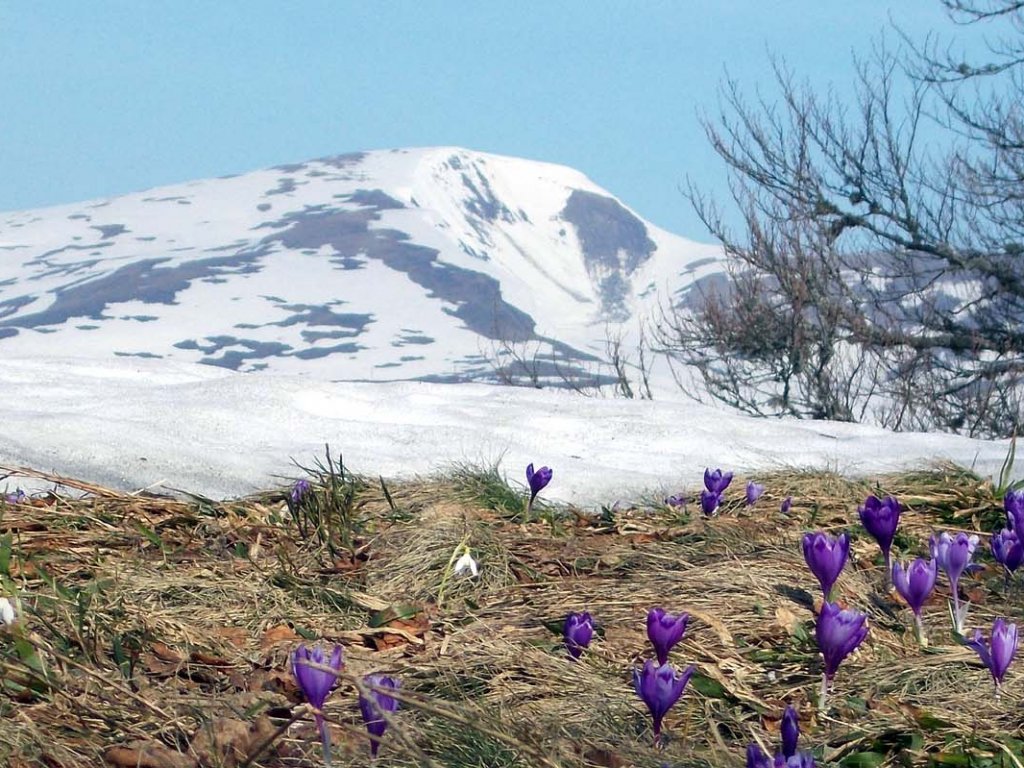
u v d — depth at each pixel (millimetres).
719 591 6941
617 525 9328
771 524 9234
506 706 4852
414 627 6406
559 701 5051
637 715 4918
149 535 7922
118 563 7176
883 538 6406
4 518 8164
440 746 4320
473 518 8766
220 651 5746
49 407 12906
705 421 14766
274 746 4352
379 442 12344
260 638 6109
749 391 31844
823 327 31156
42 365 16688
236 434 12117
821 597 6773
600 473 11391
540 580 7582
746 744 4641
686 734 4695
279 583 7043
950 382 32656
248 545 8102
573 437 13562
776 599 6734
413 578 7379
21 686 4832
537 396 16250
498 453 11969
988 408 30078
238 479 10461
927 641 6156
